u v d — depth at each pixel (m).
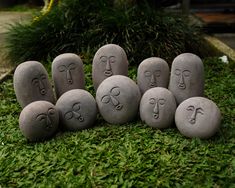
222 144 0.70
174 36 1.21
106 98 0.76
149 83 0.81
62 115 0.76
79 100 0.75
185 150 0.68
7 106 0.91
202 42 1.35
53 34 1.23
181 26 1.27
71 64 0.82
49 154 0.69
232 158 0.65
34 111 0.71
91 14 1.26
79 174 0.63
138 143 0.71
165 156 0.66
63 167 0.65
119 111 0.76
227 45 1.57
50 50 1.22
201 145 0.69
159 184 0.59
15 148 0.72
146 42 1.18
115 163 0.65
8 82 1.09
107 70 0.84
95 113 0.77
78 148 0.70
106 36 1.19
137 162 0.65
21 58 1.22
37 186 0.60
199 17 1.89
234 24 1.78
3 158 0.68
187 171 0.62
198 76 0.76
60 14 1.29
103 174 0.62
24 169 0.65
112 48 0.84
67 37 1.23
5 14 2.36
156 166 0.64
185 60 0.76
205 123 0.69
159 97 0.74
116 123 0.78
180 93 0.77
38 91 0.78
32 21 1.37
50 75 1.09
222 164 0.63
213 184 0.59
